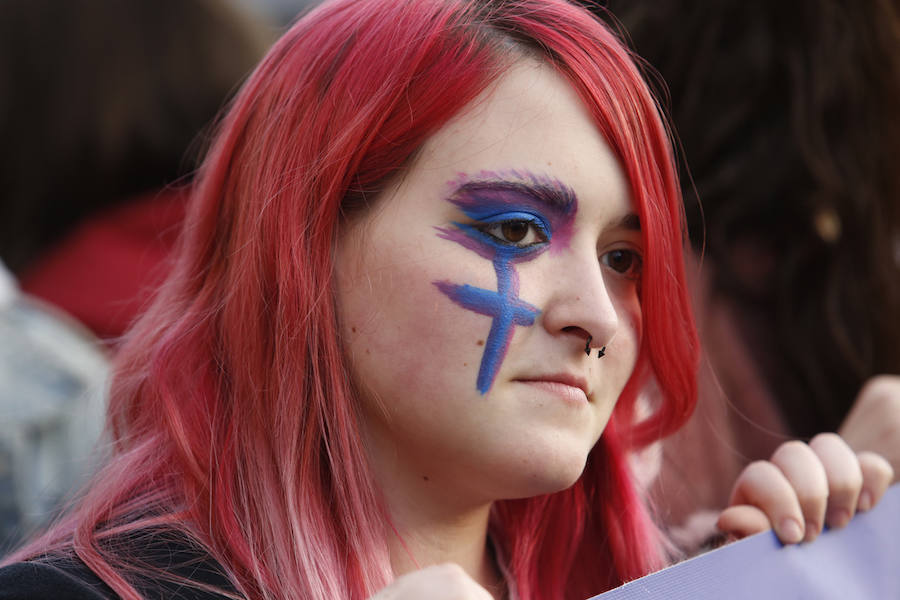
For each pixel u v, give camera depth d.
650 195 2.30
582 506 2.71
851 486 2.59
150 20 3.58
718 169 3.43
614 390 2.31
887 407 2.97
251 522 2.20
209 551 2.14
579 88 2.23
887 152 3.48
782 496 2.53
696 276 3.37
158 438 2.36
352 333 2.19
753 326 3.40
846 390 3.41
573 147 2.19
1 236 3.53
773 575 2.46
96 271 3.46
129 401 2.53
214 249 2.49
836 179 3.39
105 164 3.48
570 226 2.19
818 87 3.41
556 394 2.15
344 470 2.19
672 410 2.63
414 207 2.16
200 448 2.29
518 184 2.15
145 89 3.52
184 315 2.44
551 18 2.30
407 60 2.21
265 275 2.29
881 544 2.66
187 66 3.57
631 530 2.71
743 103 3.45
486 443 2.12
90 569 2.06
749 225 3.42
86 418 3.07
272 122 2.35
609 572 2.72
